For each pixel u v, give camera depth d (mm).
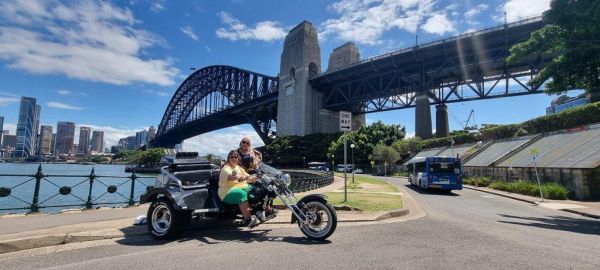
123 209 10906
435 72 70500
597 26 11539
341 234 6910
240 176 6582
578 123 28641
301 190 21094
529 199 19031
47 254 5297
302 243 6027
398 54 71375
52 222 7984
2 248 5402
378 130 71000
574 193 20094
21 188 37938
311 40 95438
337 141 74625
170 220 6297
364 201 13375
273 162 90250
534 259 5223
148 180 59719
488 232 7652
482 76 69438
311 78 91125
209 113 144500
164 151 108750
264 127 120875
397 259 5023
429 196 20422
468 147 45625
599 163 19312
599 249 6203
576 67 12969
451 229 7926
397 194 17625
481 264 4855
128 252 5402
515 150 31047
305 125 89688
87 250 5547
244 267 4555
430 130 69812
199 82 155625
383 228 7820
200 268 4512
